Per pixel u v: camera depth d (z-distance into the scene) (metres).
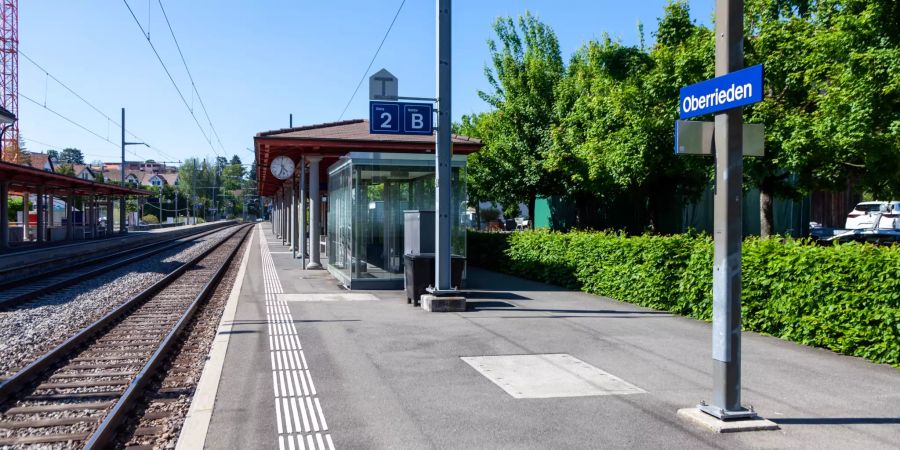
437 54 11.14
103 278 18.00
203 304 12.85
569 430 4.90
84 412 5.85
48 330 9.97
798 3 12.95
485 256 19.44
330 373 6.59
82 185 38.16
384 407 5.47
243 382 6.25
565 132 21.70
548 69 24.06
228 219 148.88
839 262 7.44
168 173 167.00
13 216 53.91
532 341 8.22
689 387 6.09
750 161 12.70
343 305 11.50
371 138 16.72
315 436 4.77
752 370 6.66
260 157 22.02
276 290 13.98
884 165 11.27
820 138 11.40
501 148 24.16
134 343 8.92
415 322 9.62
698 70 13.05
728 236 4.99
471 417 5.21
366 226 14.19
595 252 12.80
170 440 5.06
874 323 7.06
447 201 11.02
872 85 9.92
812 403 5.55
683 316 10.12
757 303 8.66
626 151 15.16
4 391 6.26
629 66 16.09
